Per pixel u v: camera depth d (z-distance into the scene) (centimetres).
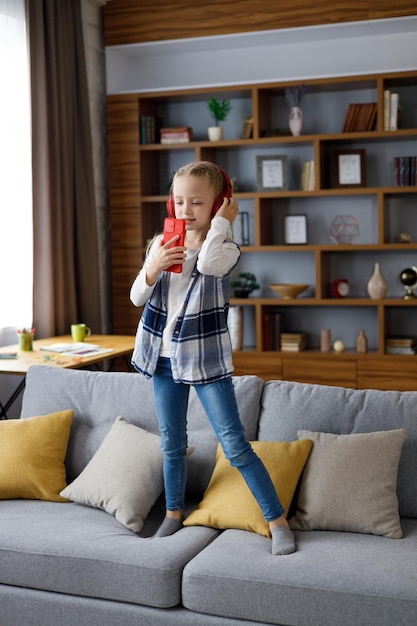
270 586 217
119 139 549
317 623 214
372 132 502
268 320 537
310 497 251
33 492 285
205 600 224
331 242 547
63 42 491
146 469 271
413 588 208
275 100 552
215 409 240
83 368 514
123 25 539
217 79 552
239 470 243
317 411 274
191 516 259
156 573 228
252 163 559
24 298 473
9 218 456
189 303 237
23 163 468
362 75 499
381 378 508
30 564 243
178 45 536
